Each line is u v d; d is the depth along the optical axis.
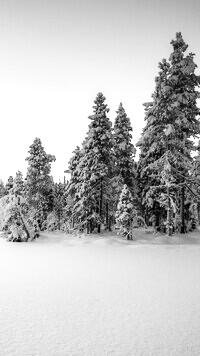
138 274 12.77
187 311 7.89
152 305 8.38
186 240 26.31
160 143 27.92
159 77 28.03
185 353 5.53
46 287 10.38
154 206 30.64
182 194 28.59
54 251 21.14
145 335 6.31
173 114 27.72
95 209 32.34
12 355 5.34
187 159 27.56
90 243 26.27
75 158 37.34
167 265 15.11
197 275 12.60
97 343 5.88
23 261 16.39
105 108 31.89
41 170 40.25
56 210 43.09
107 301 8.73
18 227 28.73
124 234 27.44
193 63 27.19
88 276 12.30
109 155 31.91
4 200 29.83
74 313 7.62
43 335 6.23
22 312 7.68
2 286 10.52
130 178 33.66
